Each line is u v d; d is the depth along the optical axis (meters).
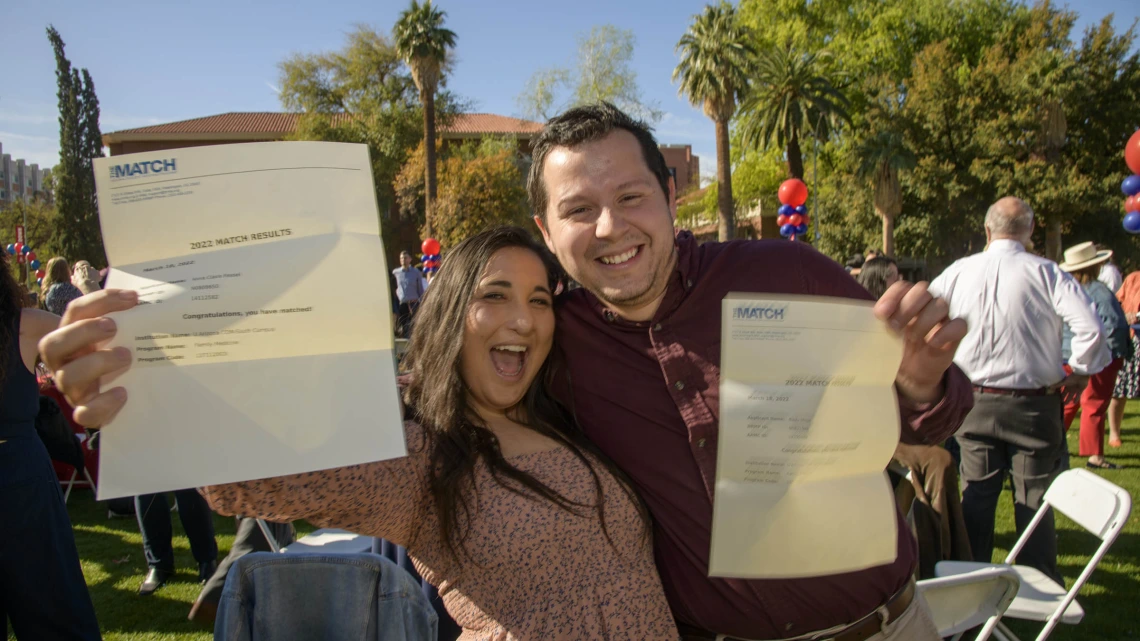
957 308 3.57
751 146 29.92
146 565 4.49
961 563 2.89
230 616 1.68
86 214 39.00
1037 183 23.84
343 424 1.07
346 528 1.36
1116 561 4.11
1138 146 7.15
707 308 1.49
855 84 29.98
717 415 1.44
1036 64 24.81
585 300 1.62
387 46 35.09
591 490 1.48
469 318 1.53
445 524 1.41
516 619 1.42
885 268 3.91
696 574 1.49
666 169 1.52
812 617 1.46
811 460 1.21
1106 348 3.38
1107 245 25.42
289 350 1.07
